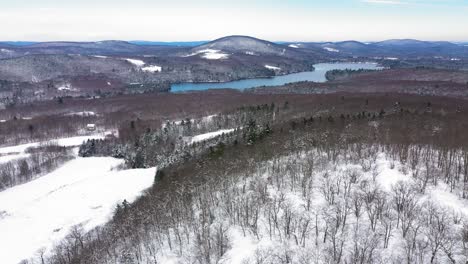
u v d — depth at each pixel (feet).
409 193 182.39
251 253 165.17
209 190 240.12
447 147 248.32
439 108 448.24
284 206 192.54
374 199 187.32
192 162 330.34
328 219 175.52
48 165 455.63
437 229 157.17
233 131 435.12
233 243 177.68
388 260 147.33
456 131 290.15
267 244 169.07
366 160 244.63
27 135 590.14
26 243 257.75
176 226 207.10
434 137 275.39
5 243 260.62
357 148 262.67
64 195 332.39
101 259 203.10
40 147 510.99
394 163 233.55
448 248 146.20
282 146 299.58
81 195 328.29
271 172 247.29
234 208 202.39
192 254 180.45
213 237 184.03
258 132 350.23
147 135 499.51
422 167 223.10
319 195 202.69
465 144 255.09
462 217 164.96
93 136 597.52
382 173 218.79
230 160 294.25
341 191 203.10
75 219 283.18
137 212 253.03
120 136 557.33
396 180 205.87
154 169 388.57
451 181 198.39
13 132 597.11
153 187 310.86
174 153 395.75
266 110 540.93
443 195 188.03
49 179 416.67
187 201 236.02
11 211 314.76
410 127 310.65
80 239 233.55
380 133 297.12
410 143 265.75
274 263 156.35
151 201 267.59
